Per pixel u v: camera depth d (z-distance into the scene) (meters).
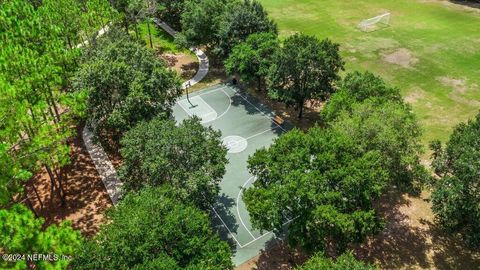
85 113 41.34
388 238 38.62
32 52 37.75
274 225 32.16
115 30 56.25
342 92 44.53
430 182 36.38
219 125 54.97
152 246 27.41
